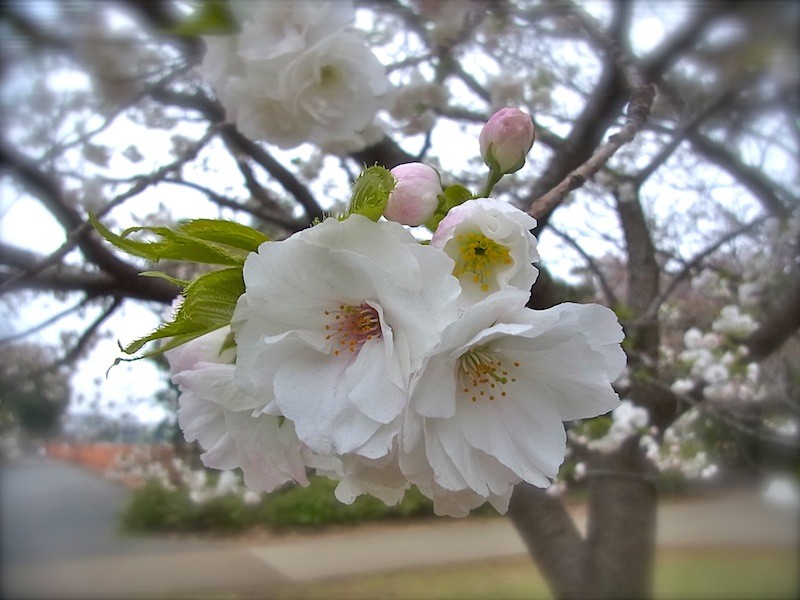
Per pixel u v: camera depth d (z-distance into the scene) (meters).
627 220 0.54
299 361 0.13
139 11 0.24
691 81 0.54
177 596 1.04
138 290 0.45
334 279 0.13
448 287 0.12
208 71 0.23
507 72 0.53
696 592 0.83
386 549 1.27
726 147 0.62
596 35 0.36
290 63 0.21
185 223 0.13
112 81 0.38
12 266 0.43
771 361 0.71
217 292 0.14
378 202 0.13
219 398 0.15
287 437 0.15
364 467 0.14
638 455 0.51
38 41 0.29
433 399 0.13
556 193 0.18
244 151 0.47
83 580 1.08
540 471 0.14
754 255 0.69
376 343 0.13
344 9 0.22
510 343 0.13
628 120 0.20
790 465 1.08
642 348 0.51
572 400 0.14
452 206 0.15
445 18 0.40
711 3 0.36
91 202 0.54
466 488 0.14
